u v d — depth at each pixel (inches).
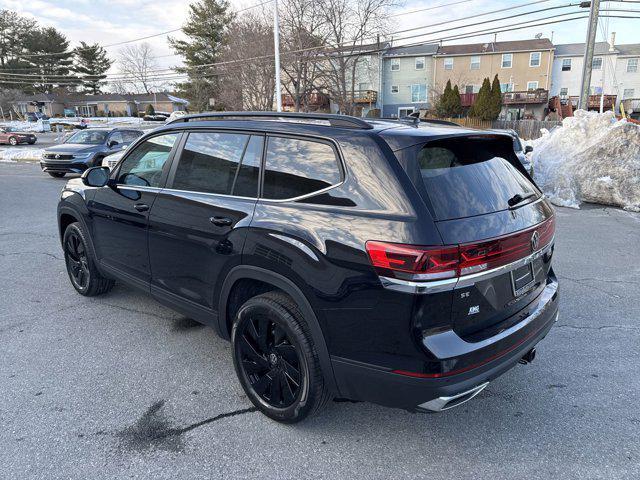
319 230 97.5
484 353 92.5
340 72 1544.0
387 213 90.4
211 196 123.5
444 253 85.4
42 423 112.9
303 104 1549.0
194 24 1978.3
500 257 95.0
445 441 108.1
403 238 86.5
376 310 90.0
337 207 97.6
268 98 1374.3
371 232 90.3
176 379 132.9
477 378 91.7
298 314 104.0
